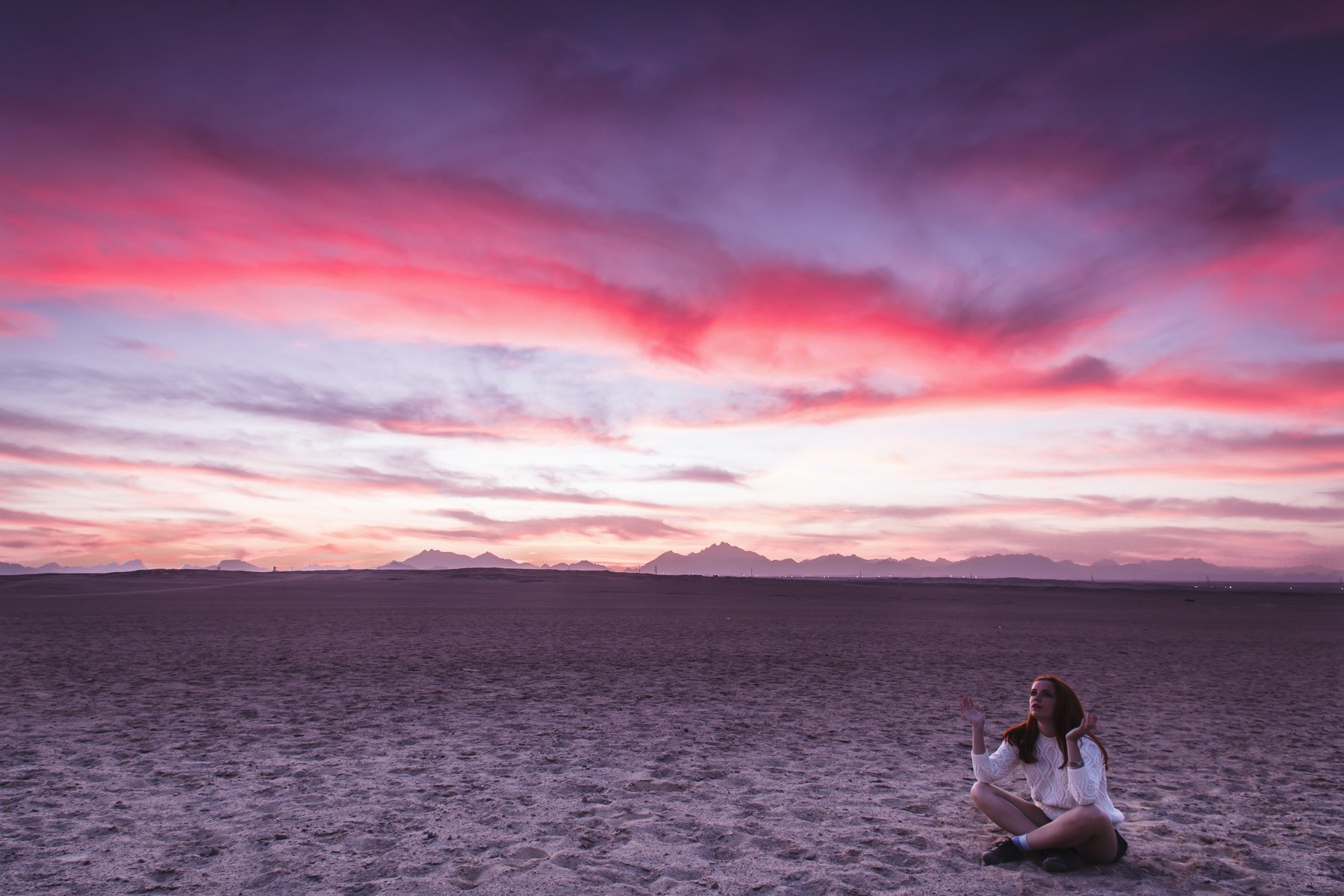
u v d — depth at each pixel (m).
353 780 7.57
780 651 21.86
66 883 4.86
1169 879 5.14
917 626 34.12
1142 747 9.97
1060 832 5.14
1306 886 5.08
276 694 13.00
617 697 13.24
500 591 71.62
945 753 9.23
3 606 40.75
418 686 14.16
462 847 5.60
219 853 5.43
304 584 83.25
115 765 8.05
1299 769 8.81
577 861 5.31
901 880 5.03
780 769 8.27
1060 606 57.66
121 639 22.47
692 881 4.97
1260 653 24.03
